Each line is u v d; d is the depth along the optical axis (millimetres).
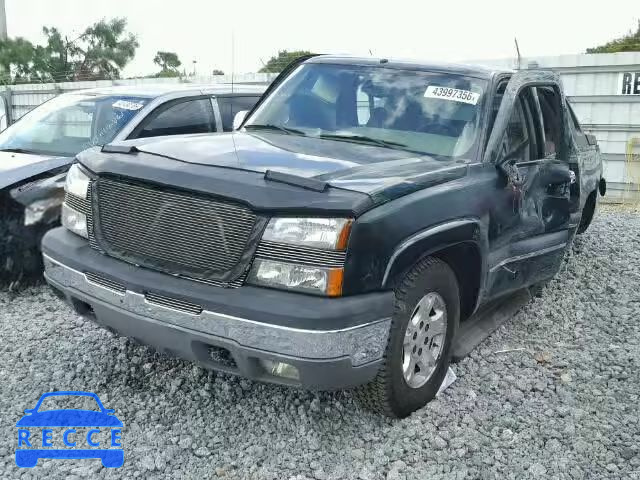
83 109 6598
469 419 3664
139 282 3215
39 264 5574
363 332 3043
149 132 6465
